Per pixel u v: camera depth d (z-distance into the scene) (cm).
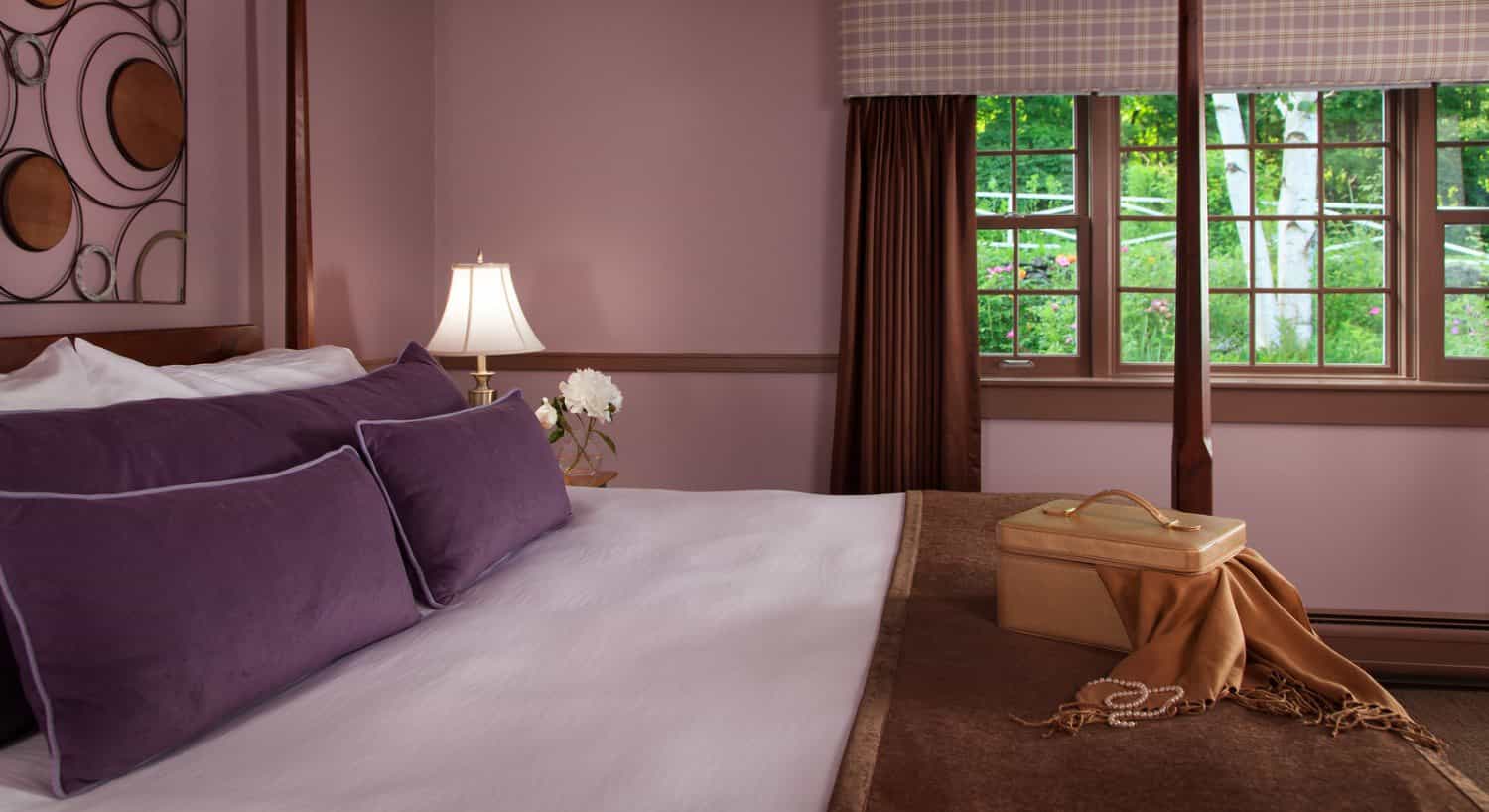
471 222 430
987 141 416
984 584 194
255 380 217
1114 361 411
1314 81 383
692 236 420
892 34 390
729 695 137
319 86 335
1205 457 197
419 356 250
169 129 248
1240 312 409
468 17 427
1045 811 106
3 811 113
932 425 399
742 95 414
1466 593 389
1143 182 409
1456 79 379
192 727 124
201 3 259
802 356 416
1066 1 387
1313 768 115
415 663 152
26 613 117
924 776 113
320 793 111
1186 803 108
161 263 248
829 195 412
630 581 193
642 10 418
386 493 186
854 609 177
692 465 427
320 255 338
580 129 423
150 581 124
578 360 429
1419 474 388
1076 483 405
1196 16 195
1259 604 154
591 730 126
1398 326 400
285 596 139
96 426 149
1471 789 110
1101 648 158
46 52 213
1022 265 417
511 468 209
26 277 211
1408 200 395
